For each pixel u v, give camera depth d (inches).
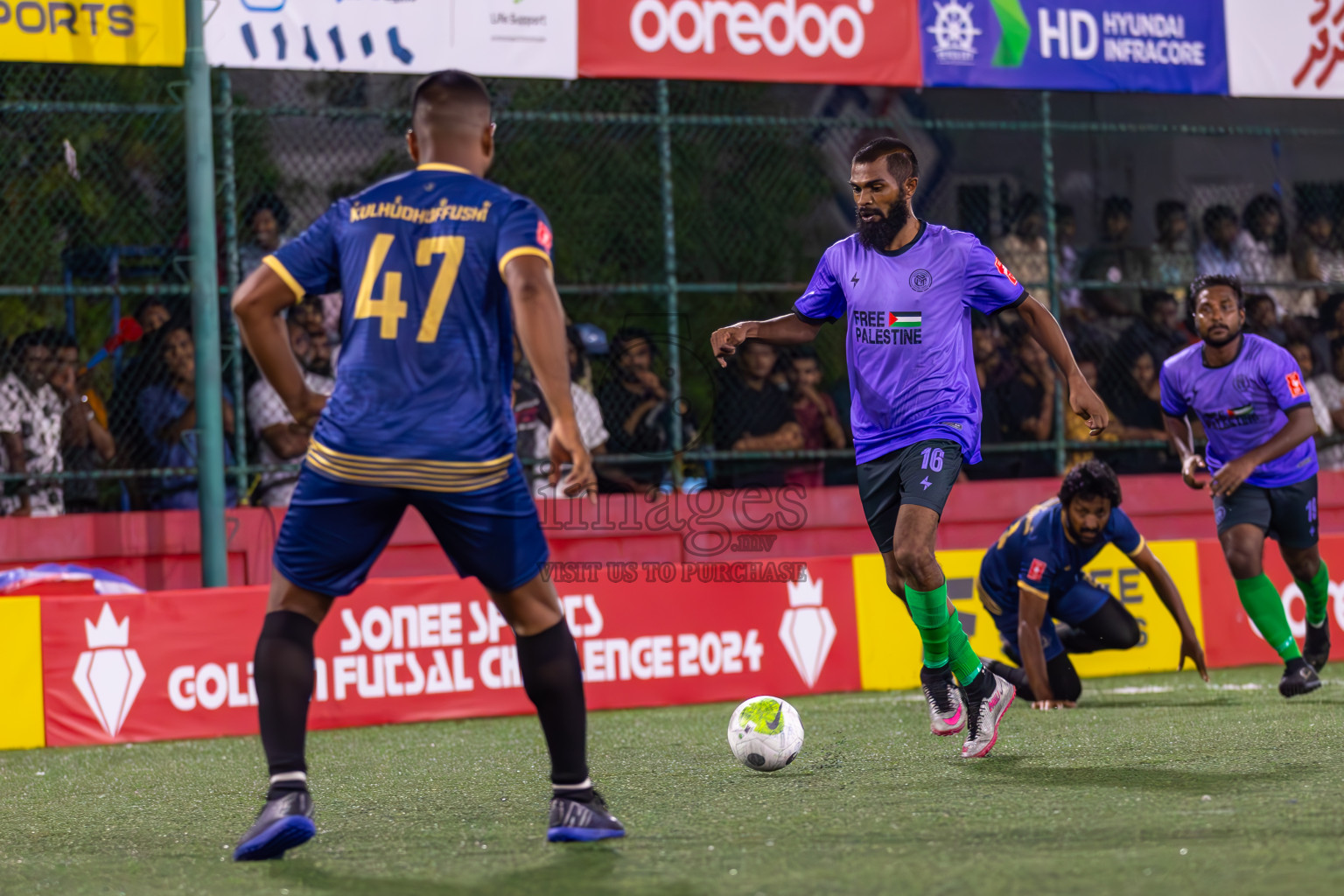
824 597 1004.6
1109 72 1247.5
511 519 418.3
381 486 410.3
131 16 1018.1
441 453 406.9
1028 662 814.5
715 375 1314.0
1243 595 846.5
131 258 1200.8
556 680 427.5
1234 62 1277.1
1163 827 411.5
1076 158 1539.1
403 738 831.1
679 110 1390.3
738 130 1406.3
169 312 1179.3
